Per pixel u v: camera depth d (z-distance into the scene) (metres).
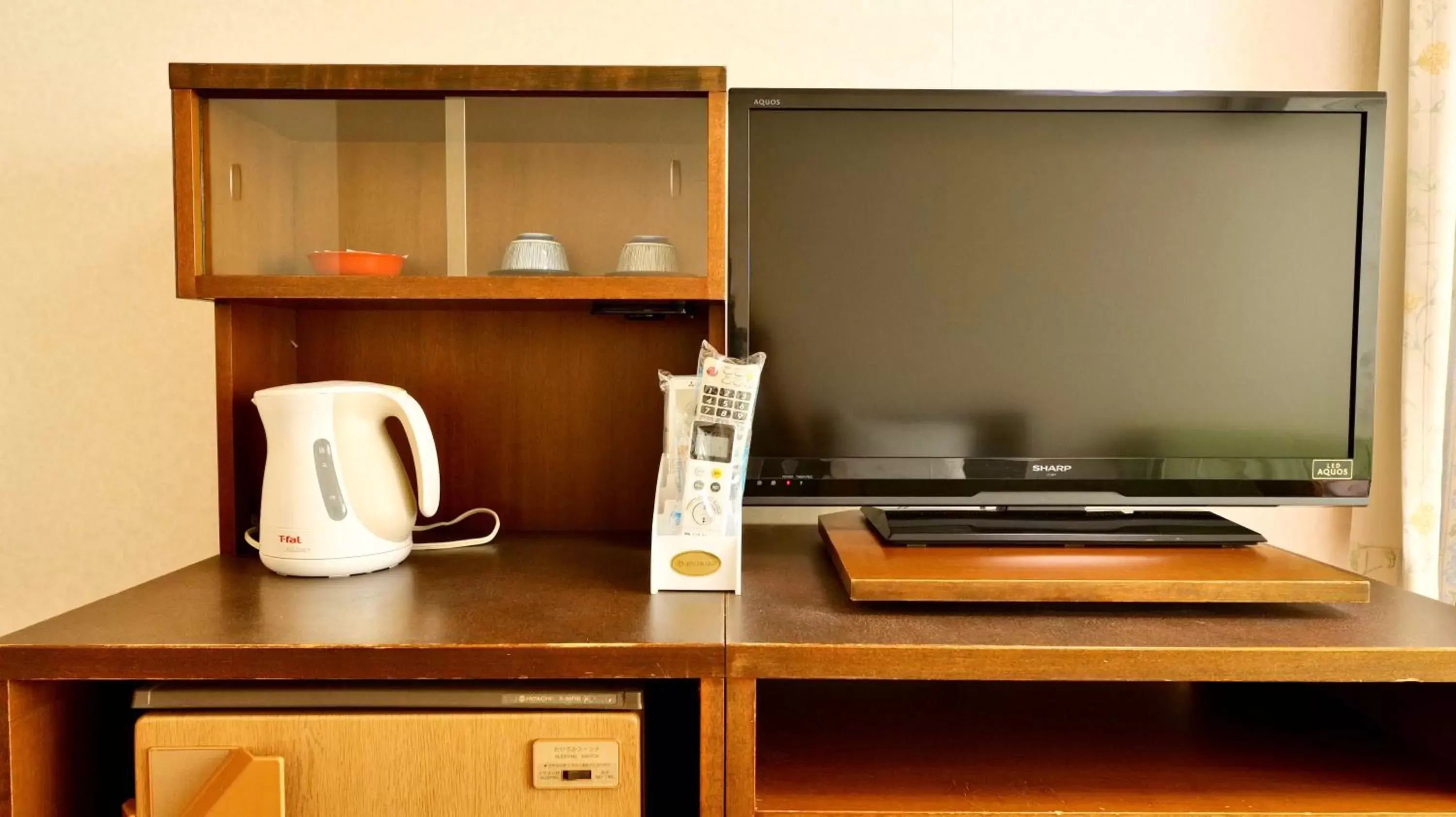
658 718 1.06
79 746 0.81
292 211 1.01
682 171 1.01
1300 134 1.05
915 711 1.05
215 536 1.26
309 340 1.23
